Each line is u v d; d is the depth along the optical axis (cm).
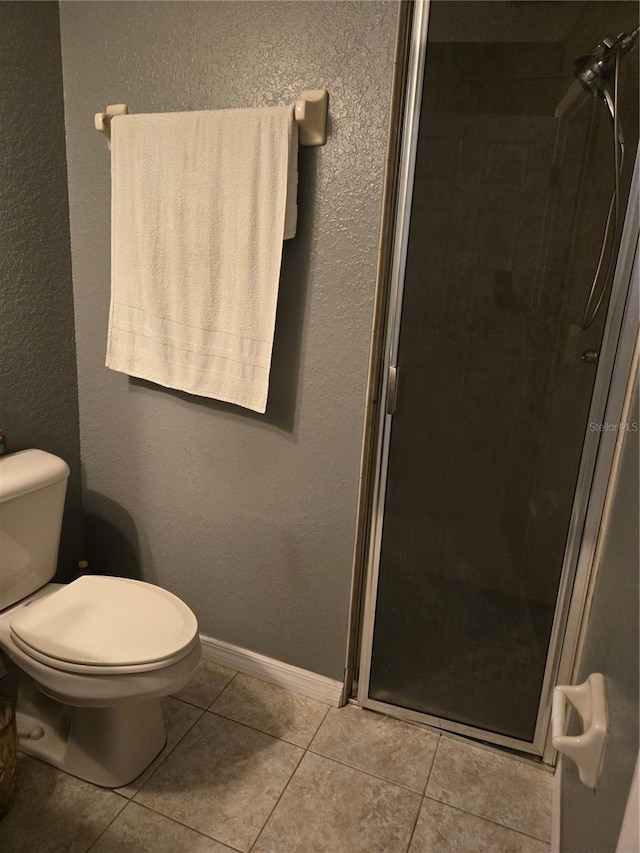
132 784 158
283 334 167
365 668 183
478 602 173
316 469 173
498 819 153
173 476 194
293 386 169
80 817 148
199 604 203
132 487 202
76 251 189
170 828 146
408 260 154
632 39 133
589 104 140
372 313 156
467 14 138
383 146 146
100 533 213
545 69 141
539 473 162
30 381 185
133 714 155
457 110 146
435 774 165
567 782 137
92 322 193
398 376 163
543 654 170
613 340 140
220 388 169
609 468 146
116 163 167
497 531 168
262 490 182
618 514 121
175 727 177
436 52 141
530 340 155
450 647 179
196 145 155
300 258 160
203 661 205
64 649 140
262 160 149
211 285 163
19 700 172
